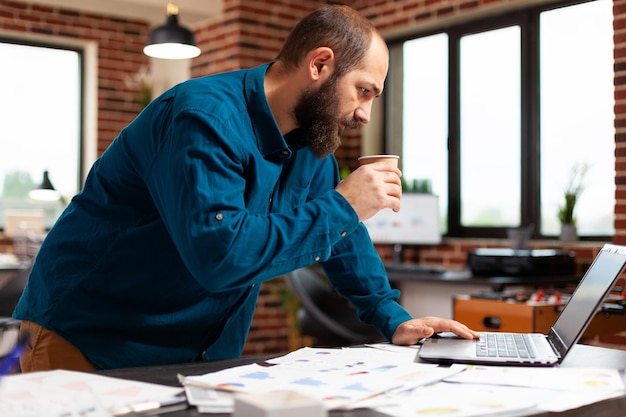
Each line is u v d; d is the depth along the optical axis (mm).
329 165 1756
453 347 1451
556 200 4812
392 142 5855
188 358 1560
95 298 1522
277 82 1502
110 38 6574
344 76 1452
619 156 4168
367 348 1522
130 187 1484
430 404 1038
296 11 5789
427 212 5004
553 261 4312
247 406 874
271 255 1254
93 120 6520
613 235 4402
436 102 5531
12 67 6328
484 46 5215
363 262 1713
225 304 1551
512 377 1226
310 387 1121
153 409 1002
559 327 1543
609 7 4570
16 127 6355
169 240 1471
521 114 4977
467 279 4172
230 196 1265
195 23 5898
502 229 5090
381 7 5652
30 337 1579
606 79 4586
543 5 4879
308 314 3885
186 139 1291
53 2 5379
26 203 6395
